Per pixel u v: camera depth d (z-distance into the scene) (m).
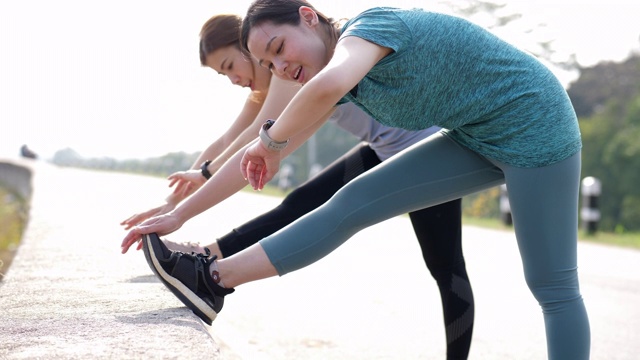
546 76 3.07
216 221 11.24
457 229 3.89
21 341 2.85
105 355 2.65
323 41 3.04
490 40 3.03
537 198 3.07
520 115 3.02
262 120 3.71
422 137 3.92
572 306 3.13
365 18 2.92
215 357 2.64
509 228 13.53
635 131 47.22
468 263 8.50
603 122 49.34
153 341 2.82
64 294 3.81
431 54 2.93
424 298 6.41
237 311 5.90
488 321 5.78
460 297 3.92
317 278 7.25
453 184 3.24
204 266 3.28
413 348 4.93
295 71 3.03
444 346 4.98
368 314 5.83
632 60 53.88
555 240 3.10
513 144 3.04
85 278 4.31
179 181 4.01
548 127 3.02
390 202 3.23
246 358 4.46
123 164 34.88
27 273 4.50
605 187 47.78
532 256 3.13
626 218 46.53
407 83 2.95
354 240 10.09
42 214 8.72
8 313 3.40
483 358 4.80
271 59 3.01
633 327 5.74
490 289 7.02
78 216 8.46
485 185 3.29
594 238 12.71
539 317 5.91
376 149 4.00
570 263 3.13
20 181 23.53
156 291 3.84
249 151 3.02
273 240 3.25
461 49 2.96
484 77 2.98
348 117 3.93
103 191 14.20
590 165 48.69
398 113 3.04
